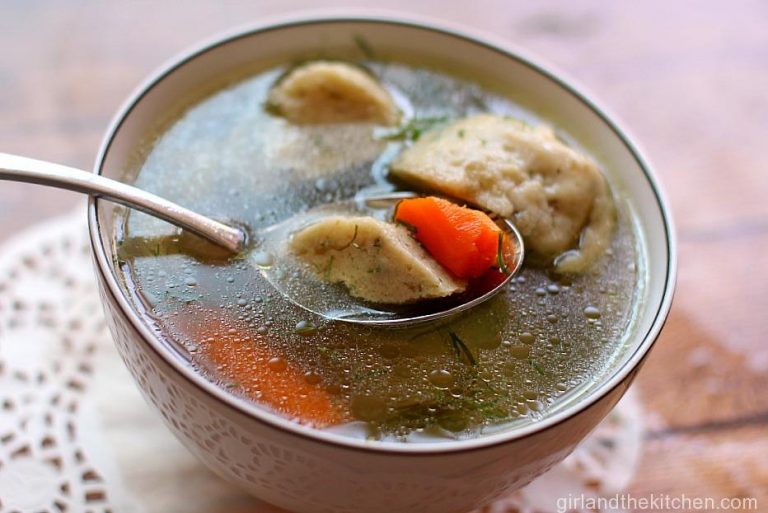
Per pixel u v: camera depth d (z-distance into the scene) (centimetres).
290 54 35
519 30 45
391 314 29
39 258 34
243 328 28
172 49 42
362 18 35
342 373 28
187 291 29
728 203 40
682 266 38
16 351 32
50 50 41
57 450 30
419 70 36
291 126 33
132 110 31
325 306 29
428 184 31
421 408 27
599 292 30
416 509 27
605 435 32
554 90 35
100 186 28
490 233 29
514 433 25
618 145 33
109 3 43
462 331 29
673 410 33
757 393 34
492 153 31
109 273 27
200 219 29
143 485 30
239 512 30
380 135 34
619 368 28
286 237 30
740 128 43
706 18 47
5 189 37
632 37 45
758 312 36
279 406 27
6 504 29
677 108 43
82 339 33
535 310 30
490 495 27
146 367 26
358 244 29
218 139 33
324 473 26
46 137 38
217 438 26
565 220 31
